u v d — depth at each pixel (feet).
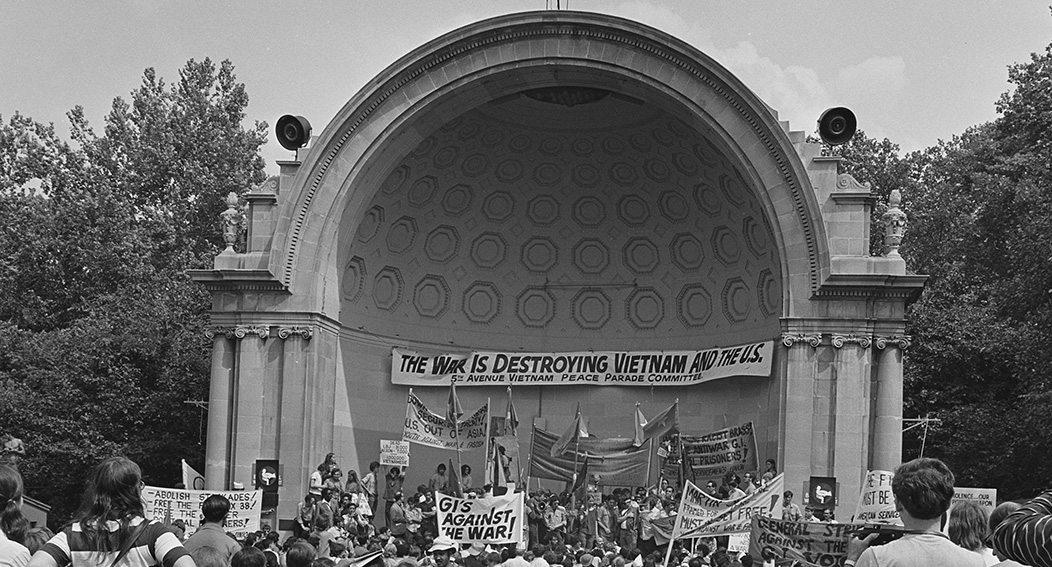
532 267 145.18
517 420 140.46
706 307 139.74
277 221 127.44
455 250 143.23
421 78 127.65
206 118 211.00
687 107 124.47
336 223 128.36
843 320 119.34
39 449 157.58
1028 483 154.51
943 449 159.84
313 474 118.62
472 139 136.46
